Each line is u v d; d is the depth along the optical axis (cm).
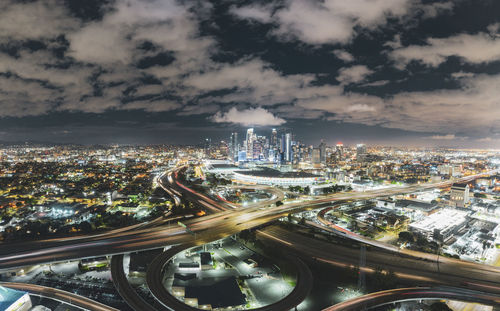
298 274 18512
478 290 17125
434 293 16588
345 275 19188
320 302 16325
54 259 19488
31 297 16725
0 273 19050
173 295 16625
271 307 15012
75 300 15675
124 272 18588
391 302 15675
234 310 15525
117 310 15000
